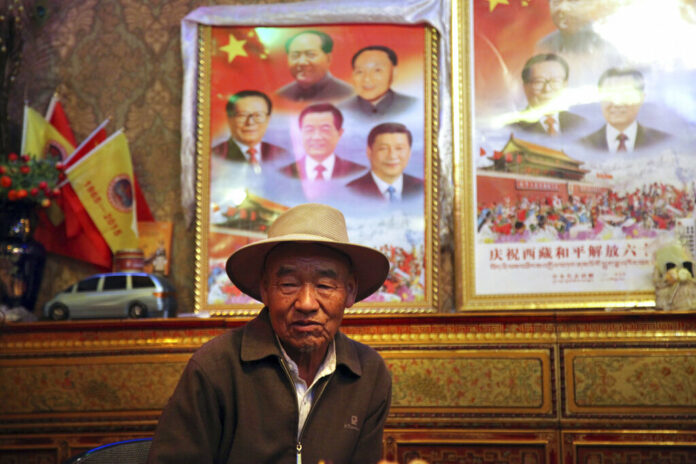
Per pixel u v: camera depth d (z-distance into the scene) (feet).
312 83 13.88
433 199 13.35
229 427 6.81
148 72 14.55
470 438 11.82
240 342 7.06
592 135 13.09
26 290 13.26
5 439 12.46
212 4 14.44
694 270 12.20
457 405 11.88
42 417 12.42
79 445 12.33
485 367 11.90
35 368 12.54
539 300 12.84
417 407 11.96
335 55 13.89
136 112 14.49
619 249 12.75
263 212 13.66
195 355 6.97
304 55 13.96
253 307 13.42
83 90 14.65
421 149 13.50
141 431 12.24
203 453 6.60
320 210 6.93
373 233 13.41
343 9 13.87
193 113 14.03
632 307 12.55
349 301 7.30
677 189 12.71
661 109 12.96
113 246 13.96
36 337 12.60
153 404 12.25
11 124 14.55
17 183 13.08
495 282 13.01
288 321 6.66
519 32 13.52
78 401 12.39
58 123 14.44
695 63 12.96
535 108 13.30
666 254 12.34
